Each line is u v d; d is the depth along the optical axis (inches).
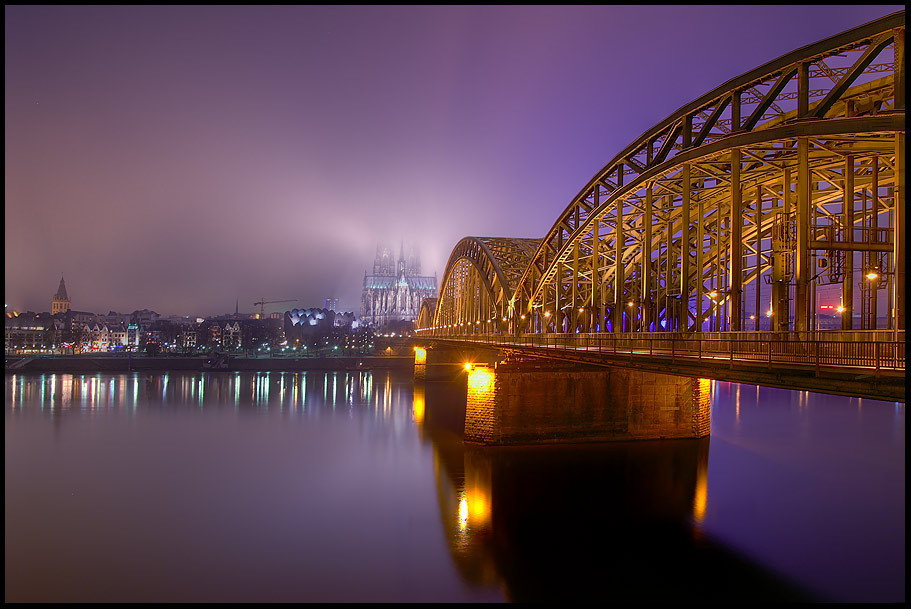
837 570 1142.3
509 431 2068.2
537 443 2082.9
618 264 1679.4
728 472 1780.3
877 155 1057.5
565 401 2103.8
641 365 1216.2
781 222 1161.4
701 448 2060.8
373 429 2691.9
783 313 1120.8
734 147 1170.6
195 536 1338.6
